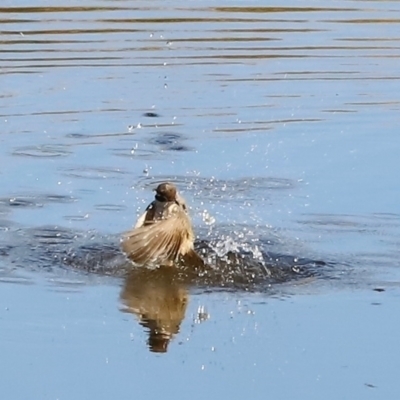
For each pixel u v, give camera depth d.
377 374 9.85
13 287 11.67
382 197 15.08
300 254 12.80
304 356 10.19
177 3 27.64
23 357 10.11
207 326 10.80
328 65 22.09
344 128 18.34
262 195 15.21
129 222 14.00
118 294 11.55
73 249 12.85
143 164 16.52
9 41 23.23
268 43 23.72
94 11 26.44
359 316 11.02
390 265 12.52
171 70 21.42
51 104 19.19
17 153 16.78
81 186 15.46
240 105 19.48
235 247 12.92
